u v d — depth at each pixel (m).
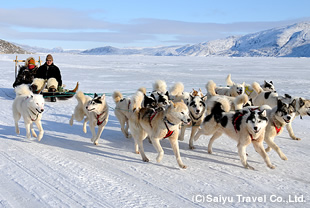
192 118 5.81
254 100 7.96
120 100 6.50
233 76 20.72
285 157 5.13
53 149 5.55
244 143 4.82
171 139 4.80
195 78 19.11
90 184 4.00
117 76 20.19
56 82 10.70
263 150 4.85
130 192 3.80
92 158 5.11
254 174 4.52
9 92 12.46
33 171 4.40
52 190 3.79
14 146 5.63
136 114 5.21
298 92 12.49
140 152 5.14
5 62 31.94
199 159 5.21
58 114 8.59
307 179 4.34
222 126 5.22
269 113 5.46
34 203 3.45
